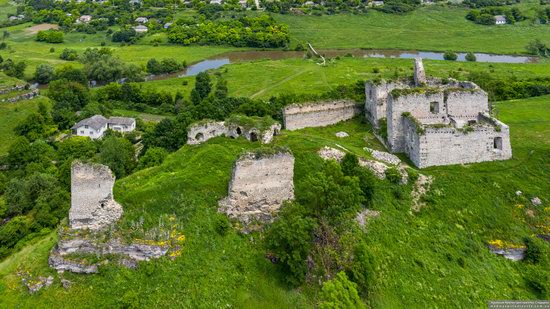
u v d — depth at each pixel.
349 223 51.78
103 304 41.88
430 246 53.53
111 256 44.91
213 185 54.38
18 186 76.69
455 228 56.19
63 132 117.31
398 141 67.00
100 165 46.25
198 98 133.75
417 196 59.00
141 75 166.75
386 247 51.53
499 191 60.62
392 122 66.56
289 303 45.28
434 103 67.38
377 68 157.38
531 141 71.19
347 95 95.06
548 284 51.16
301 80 147.38
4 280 44.28
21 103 125.00
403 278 49.31
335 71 156.75
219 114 88.44
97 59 173.25
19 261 48.00
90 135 112.94
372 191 56.16
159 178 57.00
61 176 80.88
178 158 62.78
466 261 52.59
